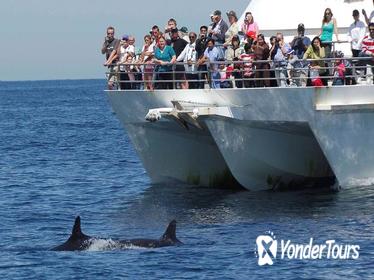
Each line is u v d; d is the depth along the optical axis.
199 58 56.84
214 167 61.47
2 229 47.34
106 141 108.06
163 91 56.69
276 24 63.12
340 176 55.53
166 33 59.50
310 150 59.12
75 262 38.94
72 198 58.78
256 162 57.66
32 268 38.25
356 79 55.56
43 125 145.75
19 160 85.69
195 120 56.28
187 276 36.66
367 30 57.44
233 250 40.84
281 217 49.06
